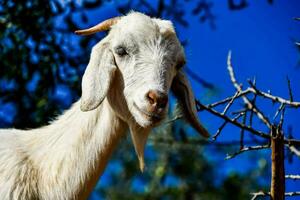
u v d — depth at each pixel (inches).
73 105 309.4
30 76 437.7
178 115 312.3
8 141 306.5
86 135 299.0
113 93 298.8
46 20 439.2
